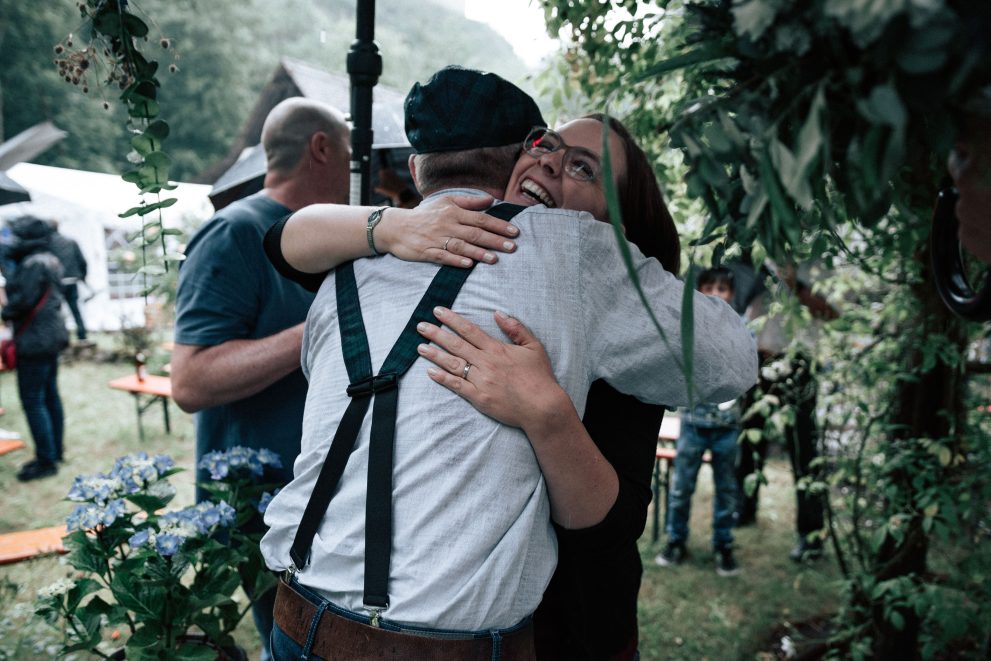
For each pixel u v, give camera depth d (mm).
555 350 965
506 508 905
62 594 1667
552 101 2121
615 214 601
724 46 702
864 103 541
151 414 6930
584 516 1009
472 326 955
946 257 1030
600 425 1143
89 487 1729
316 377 1062
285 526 1031
